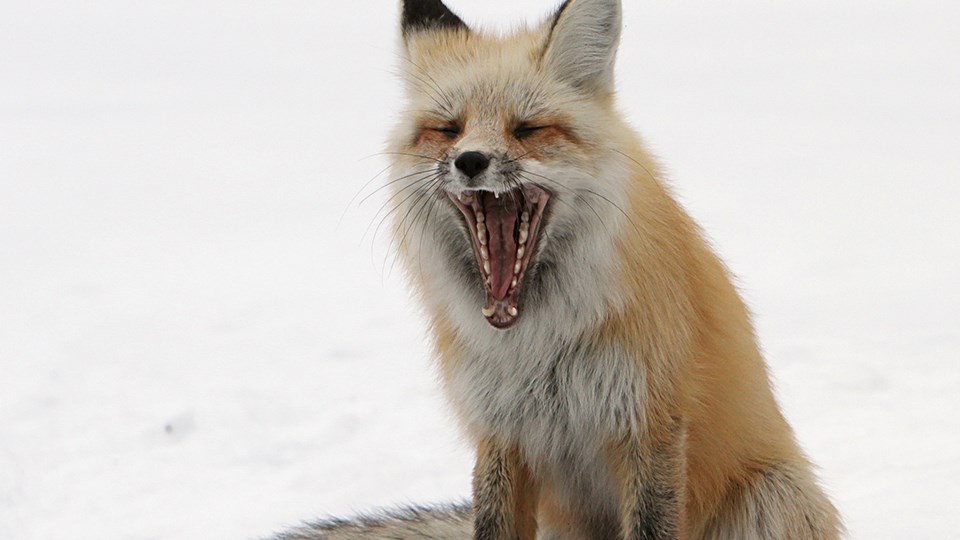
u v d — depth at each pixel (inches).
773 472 357.7
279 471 525.3
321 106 2351.1
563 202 327.0
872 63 2674.7
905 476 449.1
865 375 609.3
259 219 1252.5
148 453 551.5
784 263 924.6
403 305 842.2
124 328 798.5
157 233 1183.6
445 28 369.4
